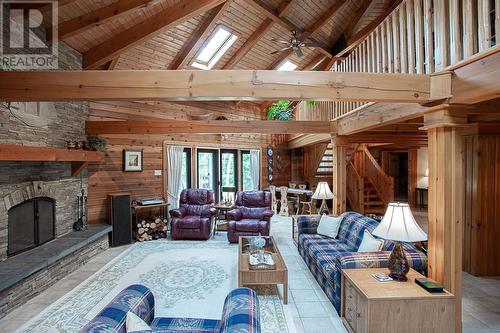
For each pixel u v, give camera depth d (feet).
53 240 14.33
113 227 18.08
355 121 15.70
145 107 21.85
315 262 12.55
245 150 30.09
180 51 19.94
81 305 10.61
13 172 11.90
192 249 17.48
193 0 14.74
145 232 19.88
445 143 8.55
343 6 20.44
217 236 20.83
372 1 19.67
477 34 8.00
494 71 7.01
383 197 26.16
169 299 11.05
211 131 18.54
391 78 8.38
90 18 13.00
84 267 14.47
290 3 17.89
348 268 9.41
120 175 20.47
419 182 33.55
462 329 8.98
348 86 8.27
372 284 8.20
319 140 23.15
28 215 12.84
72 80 7.77
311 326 9.20
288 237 20.18
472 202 13.83
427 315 7.50
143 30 15.56
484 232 13.60
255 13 18.95
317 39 22.84
